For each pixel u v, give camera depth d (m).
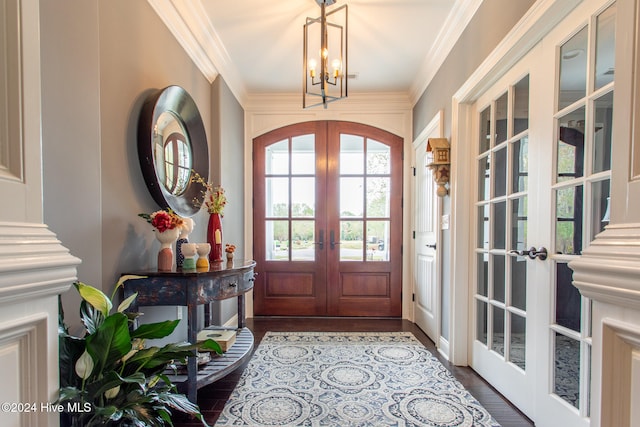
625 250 0.58
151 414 1.00
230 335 2.18
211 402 1.82
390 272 3.62
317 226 3.65
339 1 2.07
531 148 1.62
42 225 0.67
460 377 2.11
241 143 3.53
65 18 1.12
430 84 2.94
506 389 1.83
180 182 2.12
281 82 3.32
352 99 3.61
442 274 2.58
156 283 1.58
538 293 1.56
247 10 2.17
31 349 0.62
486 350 2.05
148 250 1.81
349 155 3.66
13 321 0.58
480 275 2.19
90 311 1.07
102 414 0.87
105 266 1.46
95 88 1.26
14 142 0.61
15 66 0.61
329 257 3.63
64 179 1.12
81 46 1.19
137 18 1.69
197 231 2.46
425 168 3.11
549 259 1.49
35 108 0.65
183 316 2.19
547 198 1.51
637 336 0.55
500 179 1.96
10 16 0.61
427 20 2.27
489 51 1.85
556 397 1.44
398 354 2.51
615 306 0.60
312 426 1.59
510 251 1.72
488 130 2.10
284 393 1.91
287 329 3.16
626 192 0.60
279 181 3.68
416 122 3.43
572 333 1.36
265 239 3.67
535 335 1.58
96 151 1.26
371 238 3.64
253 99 3.64
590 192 1.29
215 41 2.52
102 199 1.44
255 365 2.31
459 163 2.26
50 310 0.66
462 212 2.26
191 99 2.19
